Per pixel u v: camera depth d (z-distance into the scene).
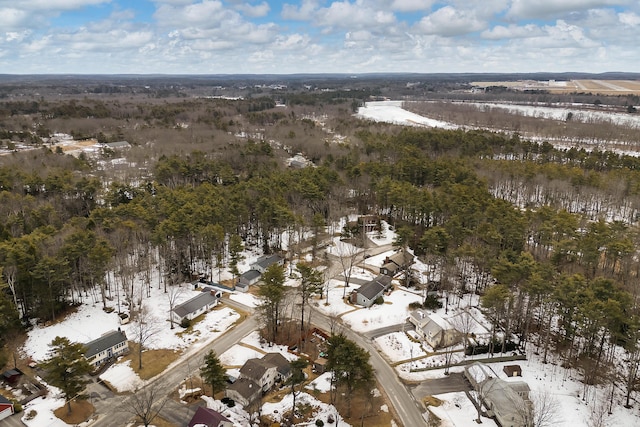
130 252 84.19
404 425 51.00
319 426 50.16
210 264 86.19
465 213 90.19
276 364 58.50
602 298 58.69
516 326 69.44
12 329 62.00
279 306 74.06
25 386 55.09
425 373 60.28
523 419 49.47
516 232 81.56
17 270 66.19
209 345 65.69
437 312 74.50
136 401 51.69
